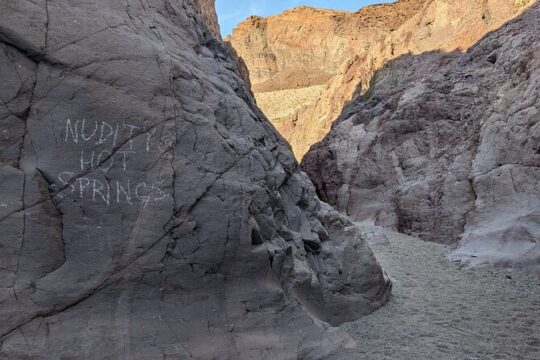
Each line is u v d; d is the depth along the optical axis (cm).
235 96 566
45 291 357
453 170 1176
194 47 575
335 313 573
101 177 395
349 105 2192
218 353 394
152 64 448
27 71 385
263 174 512
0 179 361
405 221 1221
